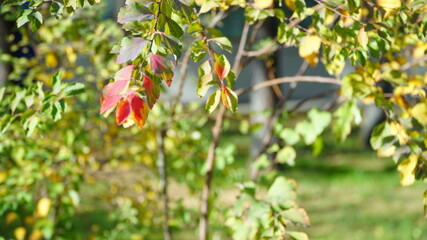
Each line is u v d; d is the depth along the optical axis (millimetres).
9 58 3812
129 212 3889
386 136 1958
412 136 1965
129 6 1323
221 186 4020
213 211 3359
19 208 3189
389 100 2064
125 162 4109
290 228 6117
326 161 9070
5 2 1551
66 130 3516
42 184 3791
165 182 3811
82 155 3631
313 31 2033
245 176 3918
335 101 3041
